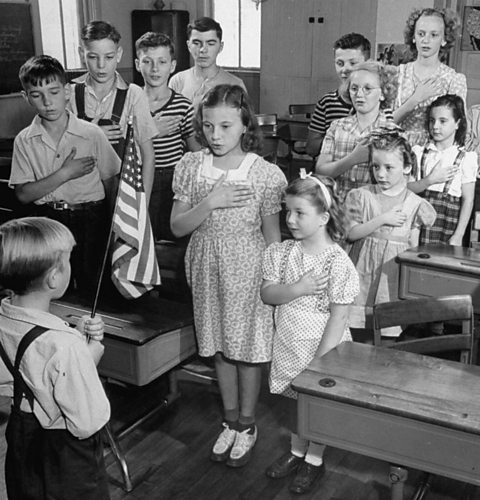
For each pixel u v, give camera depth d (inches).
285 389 107.9
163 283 133.3
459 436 74.0
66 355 70.9
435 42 148.8
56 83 123.0
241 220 106.5
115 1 399.2
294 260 104.3
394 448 78.8
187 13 406.3
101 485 80.3
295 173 319.9
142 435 122.4
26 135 130.1
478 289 118.1
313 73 364.5
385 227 127.8
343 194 137.6
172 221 110.3
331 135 136.6
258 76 396.2
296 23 362.0
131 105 145.9
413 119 152.1
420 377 83.2
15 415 75.7
